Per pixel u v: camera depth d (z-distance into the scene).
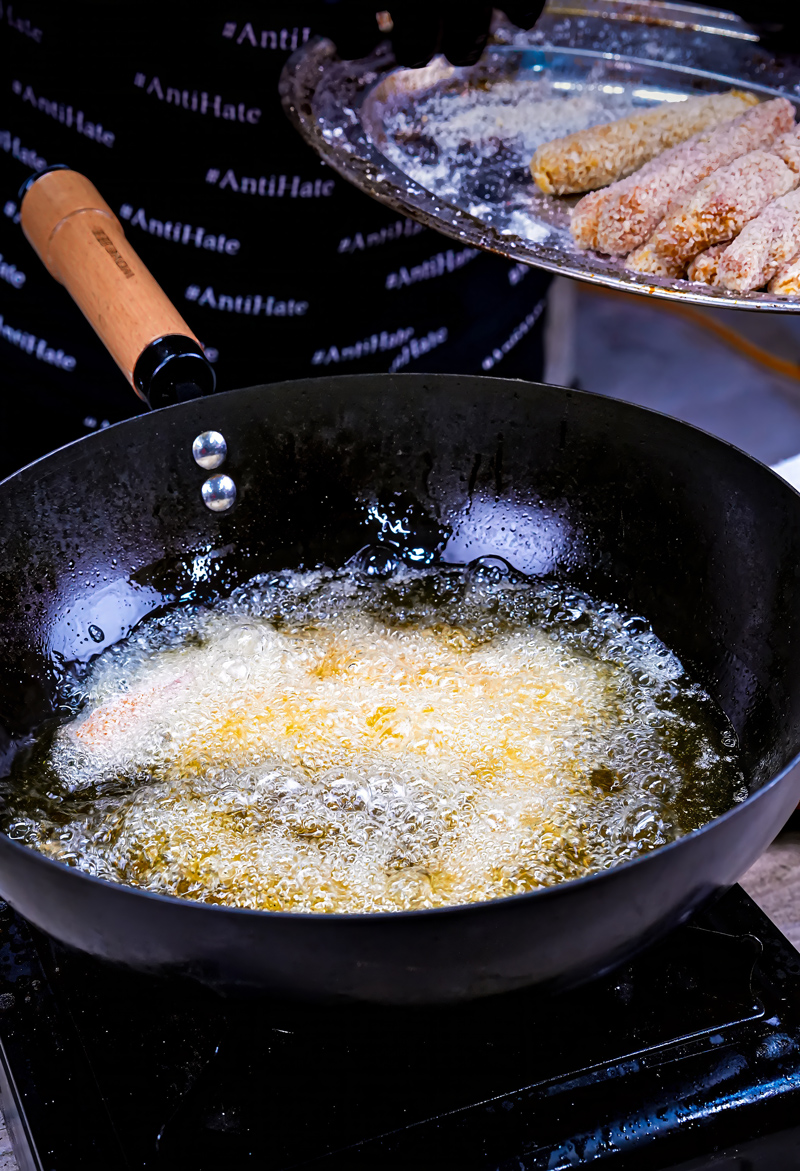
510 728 1.02
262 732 1.02
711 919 0.99
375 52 1.21
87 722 1.03
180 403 1.04
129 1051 0.95
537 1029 0.95
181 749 1.02
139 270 1.08
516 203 1.16
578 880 0.83
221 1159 0.92
